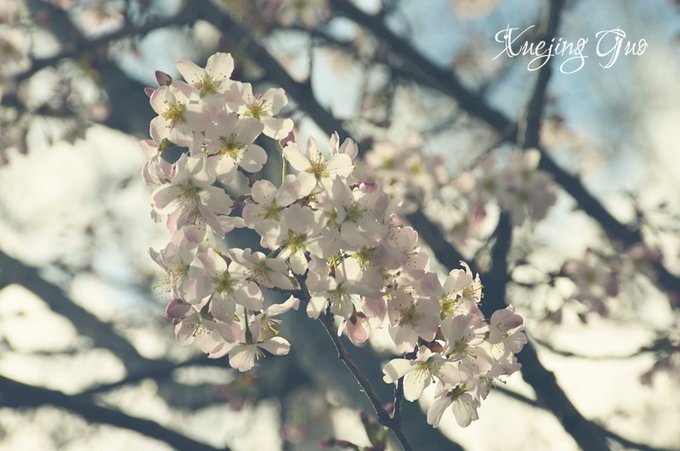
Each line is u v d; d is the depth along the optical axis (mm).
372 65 10047
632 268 8250
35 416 10375
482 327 3629
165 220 3627
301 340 7660
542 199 7891
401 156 8000
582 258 8008
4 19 8727
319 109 7215
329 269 3451
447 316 3646
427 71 9047
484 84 9477
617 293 7953
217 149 3561
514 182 7855
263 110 3725
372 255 3443
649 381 8172
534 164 7828
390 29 8969
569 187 8727
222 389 9109
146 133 8516
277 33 9500
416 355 3699
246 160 3553
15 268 10578
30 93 8594
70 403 7656
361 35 10109
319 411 9461
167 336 10711
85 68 8398
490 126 9125
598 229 8977
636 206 8594
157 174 3658
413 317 3504
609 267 8062
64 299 10586
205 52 9547
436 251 7051
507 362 3699
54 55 8406
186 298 3451
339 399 8445
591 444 6059
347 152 3727
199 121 3561
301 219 3395
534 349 6254
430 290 3494
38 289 10516
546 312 7844
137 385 10008
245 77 7254
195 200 3510
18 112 8547
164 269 3561
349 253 3461
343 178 3570
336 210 3406
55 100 8555
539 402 7344
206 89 3678
